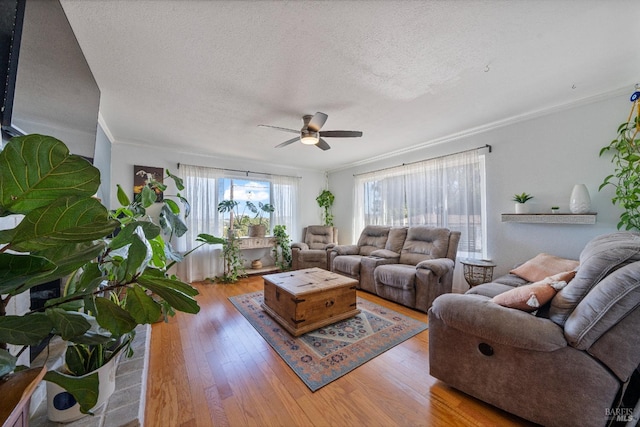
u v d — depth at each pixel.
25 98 1.00
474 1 1.29
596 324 1.06
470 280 2.93
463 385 1.44
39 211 0.49
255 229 4.55
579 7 1.33
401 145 3.83
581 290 1.18
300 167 5.42
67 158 0.51
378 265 3.39
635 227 2.03
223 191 4.52
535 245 2.76
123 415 1.11
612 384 1.04
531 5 1.32
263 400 1.46
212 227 4.30
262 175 4.93
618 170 2.23
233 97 2.28
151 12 1.33
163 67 1.82
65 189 0.53
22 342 0.53
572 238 2.51
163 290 0.69
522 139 2.84
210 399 1.46
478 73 1.95
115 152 3.53
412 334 2.25
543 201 2.68
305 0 1.26
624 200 2.07
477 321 1.33
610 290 1.05
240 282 4.05
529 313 1.32
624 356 1.03
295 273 3.00
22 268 0.48
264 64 1.79
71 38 1.40
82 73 1.58
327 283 2.55
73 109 1.45
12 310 1.06
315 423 1.30
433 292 2.70
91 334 0.77
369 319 2.56
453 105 2.50
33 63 1.04
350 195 5.23
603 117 2.32
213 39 1.54
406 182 4.07
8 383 0.54
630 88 2.17
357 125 3.01
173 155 4.01
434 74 1.95
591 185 2.39
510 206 2.93
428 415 1.34
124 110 2.54
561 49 1.67
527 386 1.22
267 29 1.46
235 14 1.35
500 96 2.33
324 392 1.52
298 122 2.86
